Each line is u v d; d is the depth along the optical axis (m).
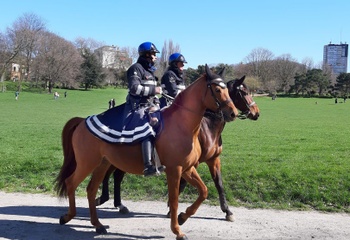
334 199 8.51
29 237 6.41
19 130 22.41
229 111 5.94
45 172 10.48
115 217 7.66
